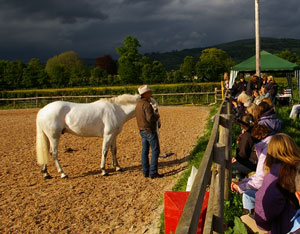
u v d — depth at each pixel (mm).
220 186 2781
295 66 15914
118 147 8719
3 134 11375
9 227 4000
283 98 15211
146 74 57688
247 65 16266
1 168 6723
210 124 11086
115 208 4559
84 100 26422
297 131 8438
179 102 24453
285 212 2389
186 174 5617
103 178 5984
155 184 5535
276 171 2500
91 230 3926
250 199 3213
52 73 58719
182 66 59438
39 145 5977
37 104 25703
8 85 56125
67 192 5234
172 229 2916
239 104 10039
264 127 3660
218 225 2738
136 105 5984
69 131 6156
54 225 4055
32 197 5023
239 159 4270
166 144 8781
